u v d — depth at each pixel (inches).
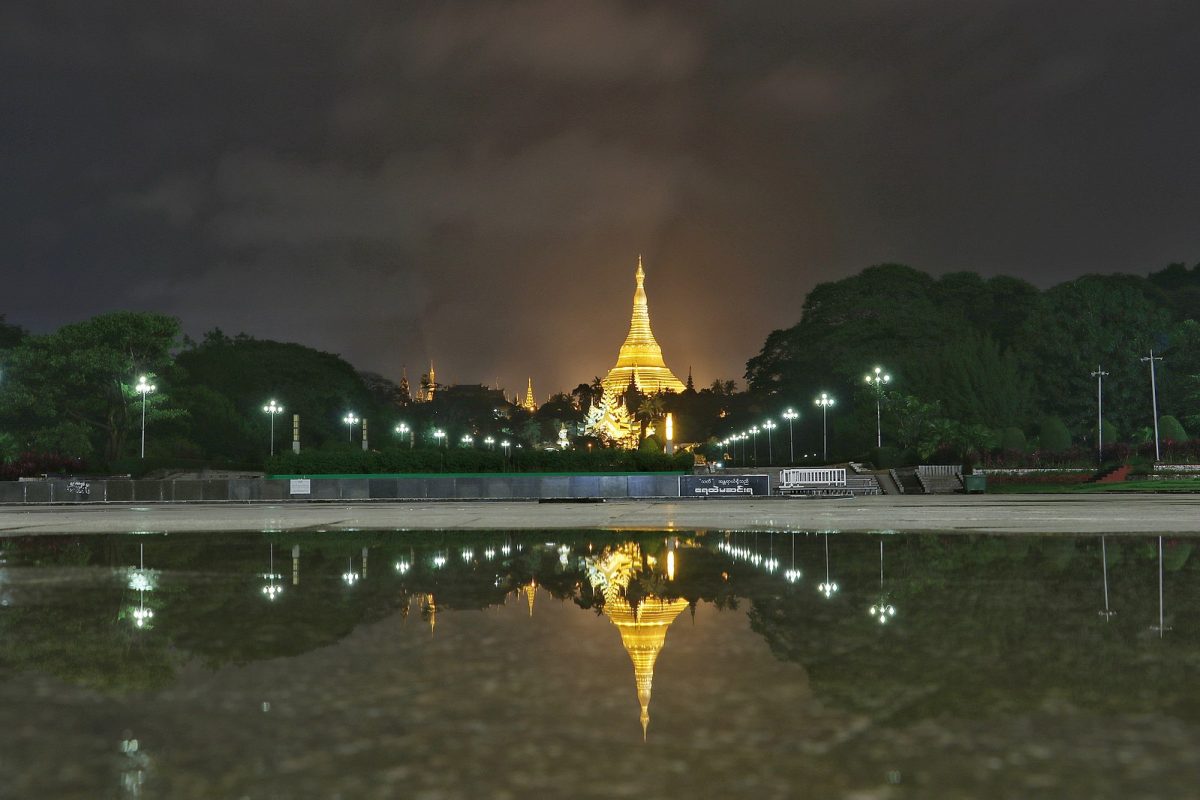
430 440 6555.1
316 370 5403.5
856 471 3329.2
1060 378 4173.2
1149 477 2800.2
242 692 240.4
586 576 521.0
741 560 607.5
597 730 204.2
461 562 613.3
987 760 182.7
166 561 629.3
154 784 171.6
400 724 209.3
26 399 3117.6
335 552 701.9
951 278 5738.2
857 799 162.2
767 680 251.4
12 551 724.7
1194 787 167.3
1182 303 5462.6
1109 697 230.8
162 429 3909.9
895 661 275.7
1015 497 2165.4
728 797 163.6
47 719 215.5
